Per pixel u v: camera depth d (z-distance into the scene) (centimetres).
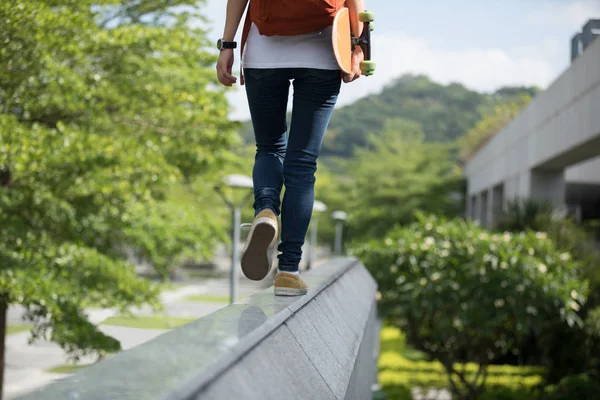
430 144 6247
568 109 2231
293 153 343
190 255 1341
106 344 893
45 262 881
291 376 185
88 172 880
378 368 1866
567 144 2241
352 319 377
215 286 5597
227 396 131
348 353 288
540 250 1322
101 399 108
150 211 1260
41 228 995
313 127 343
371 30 350
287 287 327
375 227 5759
